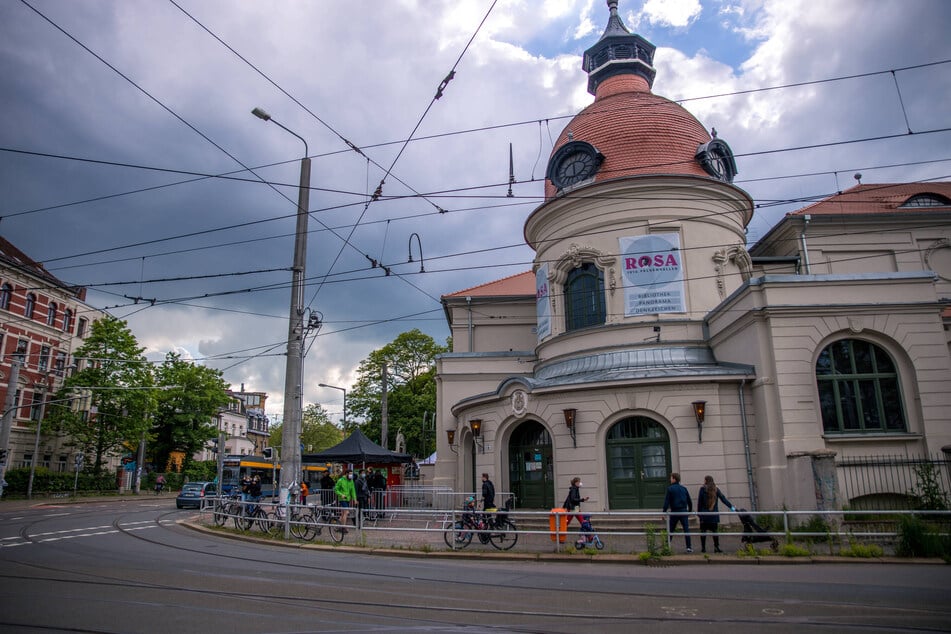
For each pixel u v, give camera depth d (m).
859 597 8.83
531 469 20.62
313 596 9.08
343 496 18.34
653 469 18.52
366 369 54.19
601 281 22.56
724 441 17.91
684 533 13.21
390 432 51.25
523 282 32.41
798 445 16.58
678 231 21.86
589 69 28.48
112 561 12.68
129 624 7.41
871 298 17.50
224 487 46.00
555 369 22.61
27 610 8.12
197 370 60.22
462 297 31.02
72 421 45.31
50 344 48.75
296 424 18.53
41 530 19.55
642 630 7.15
